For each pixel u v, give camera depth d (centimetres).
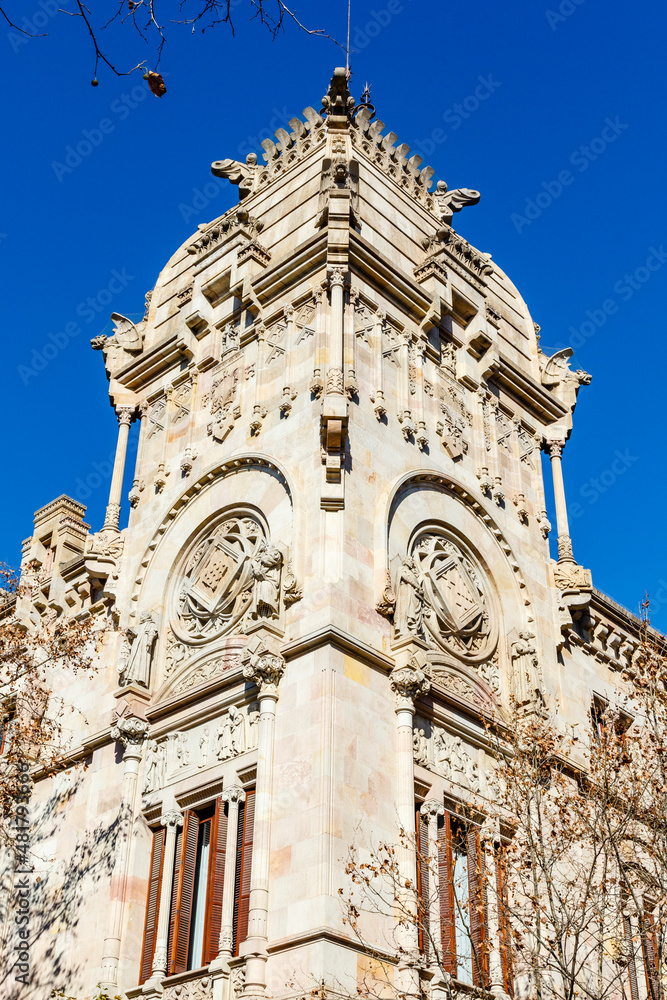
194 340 3506
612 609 3681
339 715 2503
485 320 3562
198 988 2448
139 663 3020
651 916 2805
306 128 3606
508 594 3262
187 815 2764
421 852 2603
